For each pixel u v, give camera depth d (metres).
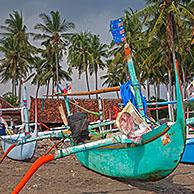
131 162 8.55
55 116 42.59
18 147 15.12
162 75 44.94
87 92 11.45
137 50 37.84
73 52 55.75
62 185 9.58
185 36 33.31
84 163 11.93
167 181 10.02
